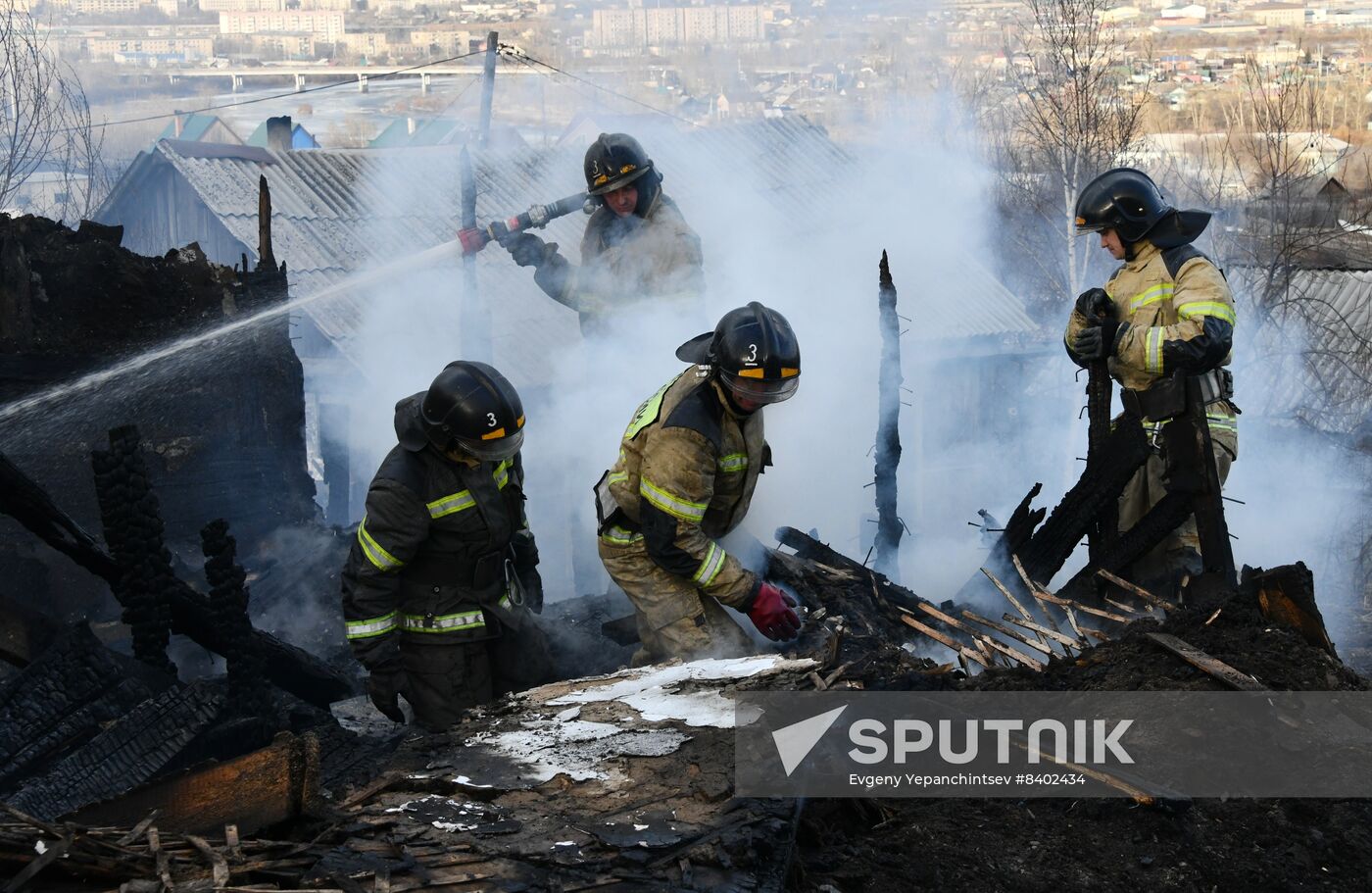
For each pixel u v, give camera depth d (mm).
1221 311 5074
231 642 5305
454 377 4598
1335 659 3980
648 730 3693
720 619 4883
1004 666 4367
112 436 5496
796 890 3092
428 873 2918
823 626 4812
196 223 21766
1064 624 5371
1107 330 5254
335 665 7445
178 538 8523
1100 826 3383
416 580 4840
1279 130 30891
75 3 99875
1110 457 5355
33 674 5129
